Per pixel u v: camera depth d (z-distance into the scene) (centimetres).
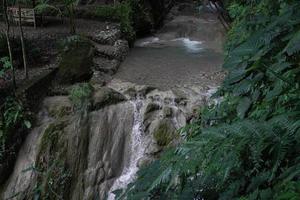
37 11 1082
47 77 736
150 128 660
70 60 772
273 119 213
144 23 1235
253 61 278
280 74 260
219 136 215
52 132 639
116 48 959
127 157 657
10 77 739
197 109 664
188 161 215
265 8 425
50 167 611
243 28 428
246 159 214
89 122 660
